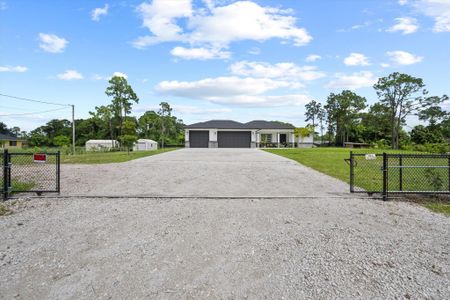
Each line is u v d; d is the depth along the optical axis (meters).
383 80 37.38
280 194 5.50
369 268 2.49
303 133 35.16
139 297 2.03
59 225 3.68
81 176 7.71
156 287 2.17
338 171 8.80
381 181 6.96
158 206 4.62
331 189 6.01
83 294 2.07
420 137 38.09
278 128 34.50
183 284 2.21
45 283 2.23
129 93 36.16
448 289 2.13
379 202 4.94
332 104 45.44
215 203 4.82
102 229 3.53
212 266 2.53
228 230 3.48
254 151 21.72
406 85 35.88
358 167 9.73
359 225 3.69
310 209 4.45
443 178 6.25
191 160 12.55
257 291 2.11
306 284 2.21
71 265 2.55
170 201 4.95
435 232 3.43
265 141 35.56
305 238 3.22
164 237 3.24
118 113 35.88
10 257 2.71
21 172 8.41
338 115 44.50
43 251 2.86
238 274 2.38
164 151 22.30
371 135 43.94
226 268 2.49
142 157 14.46
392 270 2.45
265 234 3.35
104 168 9.48
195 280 2.28
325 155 16.19
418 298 2.02
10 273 2.39
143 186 6.31
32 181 6.88
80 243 3.07
